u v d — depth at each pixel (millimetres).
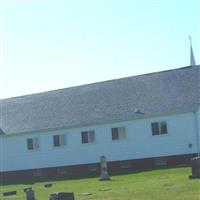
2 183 48031
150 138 46688
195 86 47312
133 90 50125
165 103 46844
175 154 45781
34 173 51812
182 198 21172
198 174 28156
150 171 42094
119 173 44469
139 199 22391
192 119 45375
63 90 55000
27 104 55531
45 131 51188
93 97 51719
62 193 21266
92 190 29469
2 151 53406
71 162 50000
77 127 49688
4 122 54375
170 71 50344
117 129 48094
